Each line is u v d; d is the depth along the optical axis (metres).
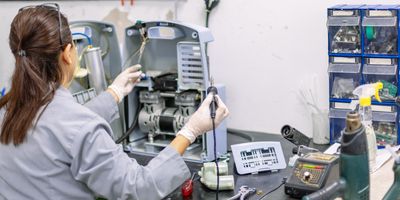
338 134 2.07
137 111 2.17
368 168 1.17
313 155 1.71
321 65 2.20
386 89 1.96
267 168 1.82
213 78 2.35
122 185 1.31
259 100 2.37
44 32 1.33
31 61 1.34
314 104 2.24
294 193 1.58
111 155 1.32
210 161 1.94
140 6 2.53
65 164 1.34
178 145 1.46
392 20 1.87
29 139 1.34
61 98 1.38
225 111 1.53
